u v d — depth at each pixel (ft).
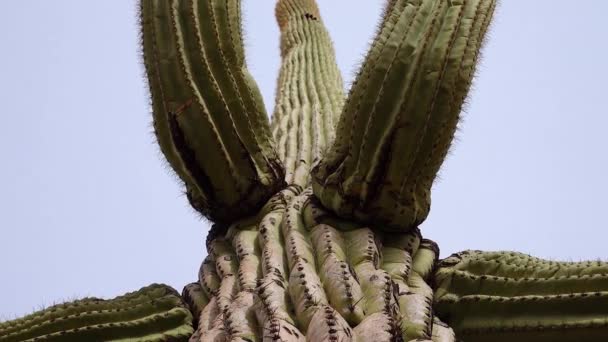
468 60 19.71
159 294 21.67
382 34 20.04
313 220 20.26
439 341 17.56
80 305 21.24
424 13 19.89
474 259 21.03
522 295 20.48
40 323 20.85
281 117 30.68
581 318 20.15
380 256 19.79
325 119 29.01
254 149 22.52
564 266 20.83
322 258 18.30
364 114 19.93
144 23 22.24
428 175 20.47
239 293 17.71
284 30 40.47
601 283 20.40
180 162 22.22
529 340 20.31
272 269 17.99
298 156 26.20
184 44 21.72
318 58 35.60
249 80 22.99
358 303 16.26
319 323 15.08
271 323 15.39
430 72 19.36
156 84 21.88
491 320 20.30
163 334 20.92
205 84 21.68
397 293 17.70
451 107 19.62
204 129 21.63
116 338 20.86
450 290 20.53
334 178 20.47
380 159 19.84
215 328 17.42
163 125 21.98
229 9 22.70
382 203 20.22
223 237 22.52
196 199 22.82
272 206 22.27
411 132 19.54
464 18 19.98
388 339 14.92
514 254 21.49
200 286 21.58
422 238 21.72
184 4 21.93
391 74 19.49
